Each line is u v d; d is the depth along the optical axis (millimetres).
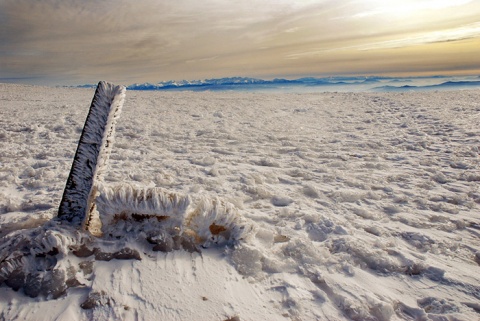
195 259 2584
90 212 2732
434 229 3445
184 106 15641
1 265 2201
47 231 2412
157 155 6551
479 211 3906
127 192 2729
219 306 2111
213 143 7895
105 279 2271
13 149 6535
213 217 2824
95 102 2713
